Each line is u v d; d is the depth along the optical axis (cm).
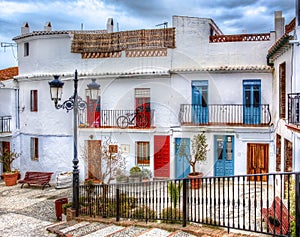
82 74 1647
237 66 1522
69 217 991
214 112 1565
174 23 1614
